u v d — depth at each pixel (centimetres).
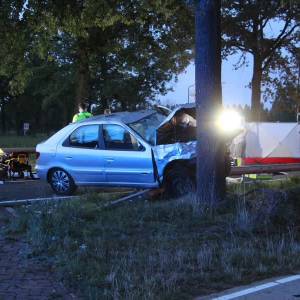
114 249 759
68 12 1286
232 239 812
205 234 841
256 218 890
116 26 2097
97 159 1251
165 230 857
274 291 609
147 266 680
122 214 952
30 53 1695
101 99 4675
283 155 1933
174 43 2352
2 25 1338
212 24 986
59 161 1305
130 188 1281
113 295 573
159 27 2159
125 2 1311
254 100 2777
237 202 970
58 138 1325
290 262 717
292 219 912
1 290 606
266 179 1619
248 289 615
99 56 2389
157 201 1105
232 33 2612
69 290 607
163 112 1315
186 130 1210
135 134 1216
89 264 684
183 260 705
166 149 1169
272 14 2559
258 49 2722
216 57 991
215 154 994
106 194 1228
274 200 941
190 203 985
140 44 2273
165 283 612
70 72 4138
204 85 992
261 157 1912
